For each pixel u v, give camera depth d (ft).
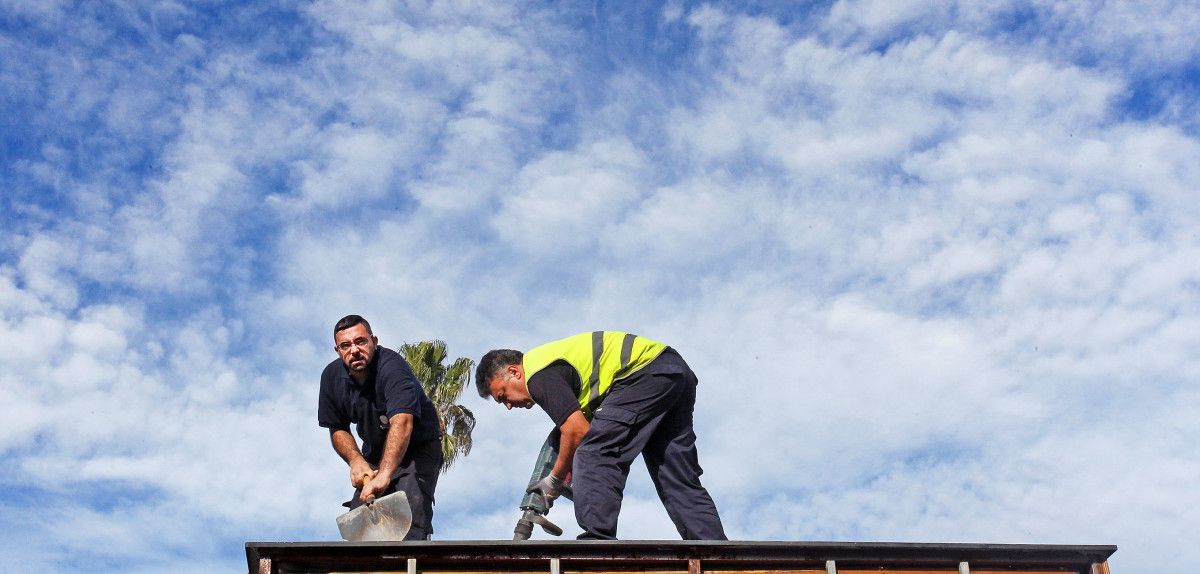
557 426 18.86
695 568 15.06
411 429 20.94
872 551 15.58
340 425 21.86
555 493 19.12
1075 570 16.29
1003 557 16.02
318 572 14.57
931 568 15.74
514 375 20.13
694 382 19.94
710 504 19.21
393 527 18.30
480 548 14.85
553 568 14.84
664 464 19.40
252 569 14.52
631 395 18.85
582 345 19.33
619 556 15.03
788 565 15.31
